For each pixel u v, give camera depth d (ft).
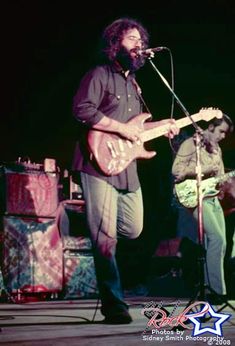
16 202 16.20
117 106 10.53
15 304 15.24
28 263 16.25
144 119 10.80
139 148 10.61
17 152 20.93
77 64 21.25
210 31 20.68
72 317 11.11
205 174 14.85
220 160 15.16
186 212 15.69
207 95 21.65
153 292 19.17
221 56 20.95
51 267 16.69
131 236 10.98
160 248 19.20
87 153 10.23
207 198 14.38
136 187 10.61
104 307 9.85
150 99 21.34
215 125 15.21
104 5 20.49
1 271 15.85
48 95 21.31
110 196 10.19
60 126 21.57
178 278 18.54
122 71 10.66
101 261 9.93
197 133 10.54
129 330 8.81
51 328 9.14
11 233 16.07
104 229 10.03
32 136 21.18
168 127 11.25
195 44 20.95
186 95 21.54
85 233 17.63
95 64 11.02
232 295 17.40
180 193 14.82
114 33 10.77
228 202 15.67
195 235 15.47
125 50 10.66
